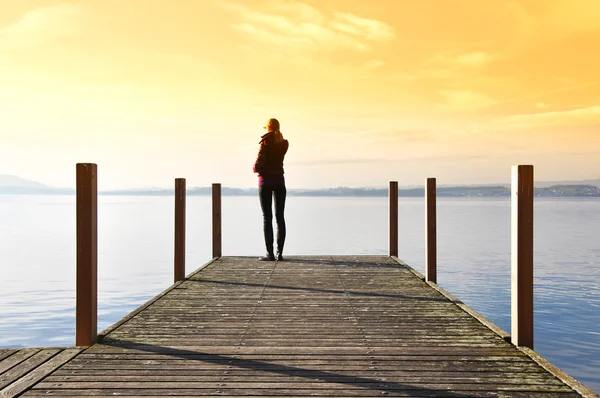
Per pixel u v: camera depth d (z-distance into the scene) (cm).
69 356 366
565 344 1323
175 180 687
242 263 824
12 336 1255
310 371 340
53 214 10381
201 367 347
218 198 884
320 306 529
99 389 309
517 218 398
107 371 339
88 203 401
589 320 1565
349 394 303
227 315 491
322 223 6562
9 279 2217
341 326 452
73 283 2105
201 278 689
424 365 352
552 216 9881
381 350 384
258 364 353
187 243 3819
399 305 534
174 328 445
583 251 3434
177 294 587
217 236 882
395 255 893
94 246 404
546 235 5094
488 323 456
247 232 4822
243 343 402
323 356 370
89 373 336
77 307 397
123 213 11169
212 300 556
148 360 361
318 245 3325
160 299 561
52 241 4366
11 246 3894
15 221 7731
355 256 915
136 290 1877
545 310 1697
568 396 300
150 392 305
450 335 425
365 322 466
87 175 402
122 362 357
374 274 721
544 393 305
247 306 529
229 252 2931
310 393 304
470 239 4519
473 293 1916
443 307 525
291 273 730
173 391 306
